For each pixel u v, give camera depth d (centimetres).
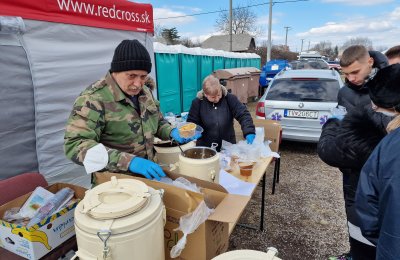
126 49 128
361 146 119
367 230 101
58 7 254
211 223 106
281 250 238
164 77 579
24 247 114
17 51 230
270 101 445
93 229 77
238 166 204
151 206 87
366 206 99
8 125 230
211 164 132
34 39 242
